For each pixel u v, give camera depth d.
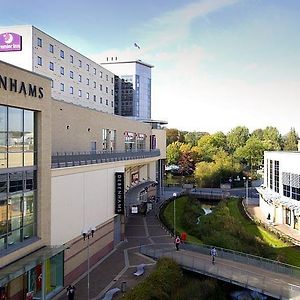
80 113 37.75
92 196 31.81
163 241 39.28
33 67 54.34
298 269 26.81
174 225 44.97
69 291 23.75
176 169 112.38
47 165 24.34
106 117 45.34
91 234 29.83
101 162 34.59
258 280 25.78
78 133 37.34
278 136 155.12
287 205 50.03
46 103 24.30
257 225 51.53
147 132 65.25
